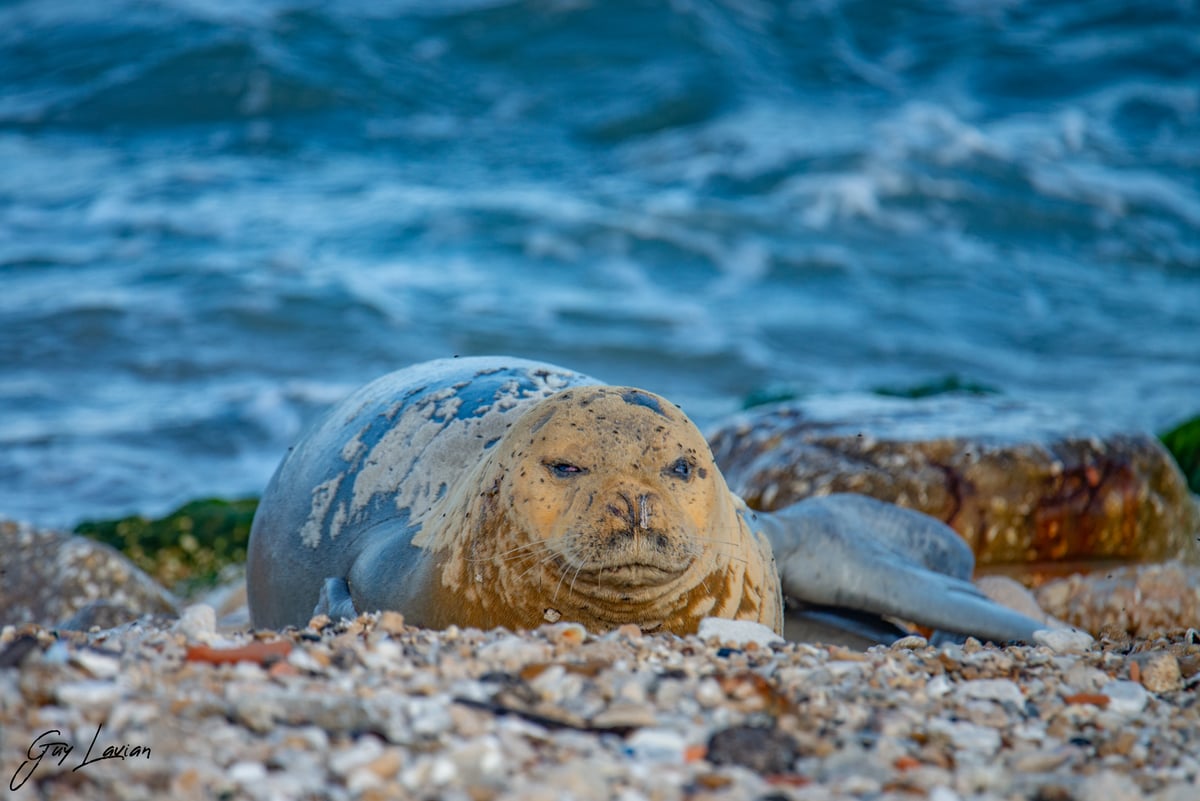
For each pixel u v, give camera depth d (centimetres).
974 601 2675
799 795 1353
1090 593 3197
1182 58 17675
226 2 17400
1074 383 8794
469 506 2152
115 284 10312
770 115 15375
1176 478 3753
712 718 1524
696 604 2053
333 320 9644
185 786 1253
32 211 12512
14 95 15775
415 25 17375
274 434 7462
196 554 4747
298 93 15475
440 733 1416
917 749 1509
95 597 3509
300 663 1600
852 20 19075
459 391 2641
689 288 11094
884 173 13388
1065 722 1627
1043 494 3500
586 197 13000
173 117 15300
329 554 2527
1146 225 13175
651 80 16375
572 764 1340
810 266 11581
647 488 1966
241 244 11525
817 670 1742
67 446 6994
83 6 17488
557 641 1777
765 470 3597
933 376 9012
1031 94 17000
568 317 10100
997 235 12781
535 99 16262
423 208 12519
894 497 3441
